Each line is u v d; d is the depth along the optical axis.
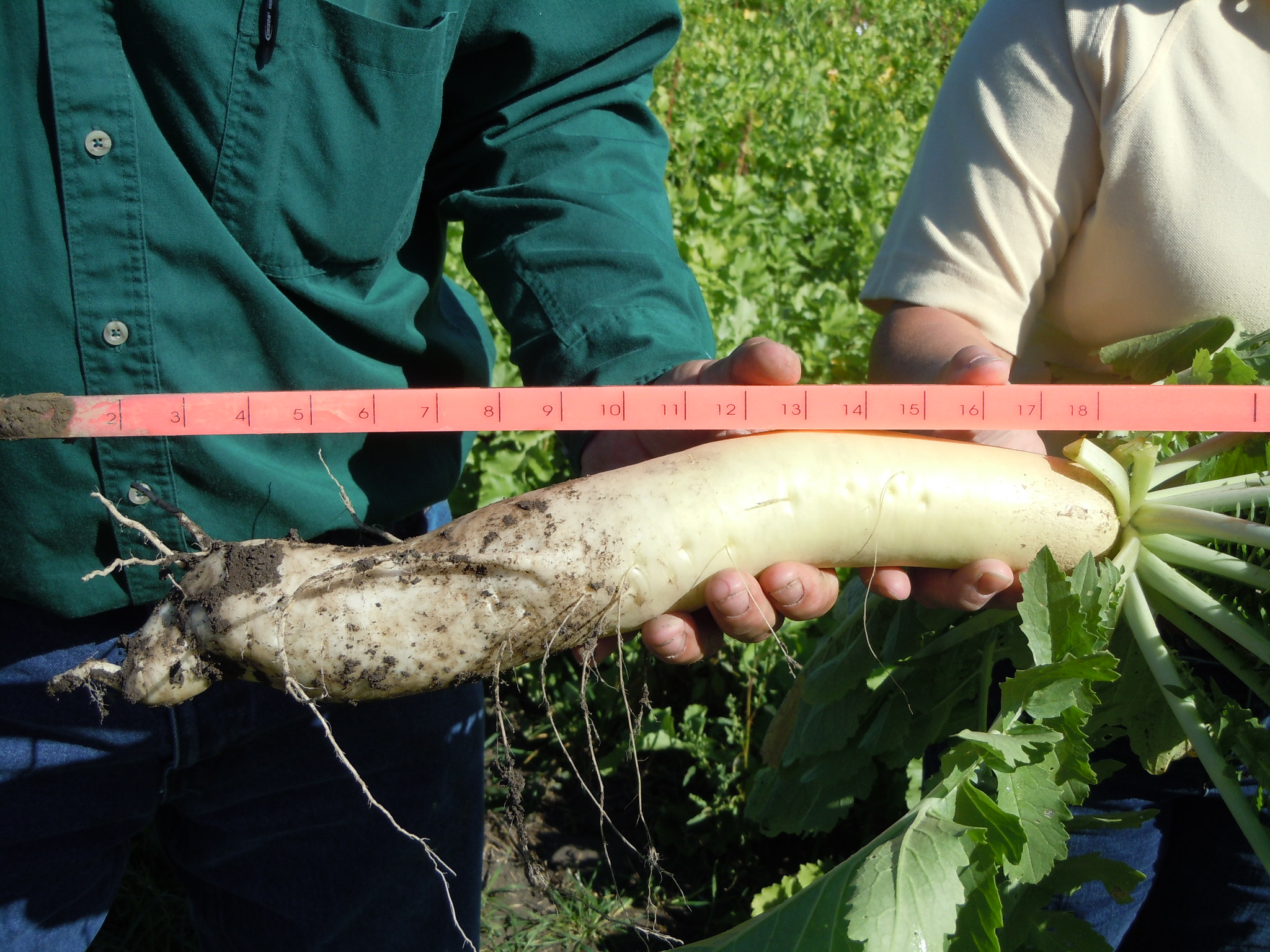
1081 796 0.54
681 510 0.58
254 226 0.54
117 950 0.90
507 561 0.57
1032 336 0.72
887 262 0.71
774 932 0.55
